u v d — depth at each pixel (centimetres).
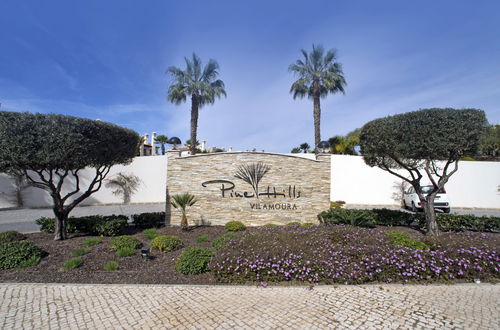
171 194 891
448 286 404
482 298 362
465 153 652
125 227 848
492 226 747
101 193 1542
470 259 449
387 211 864
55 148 561
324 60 1872
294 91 1980
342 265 433
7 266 466
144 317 311
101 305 341
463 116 605
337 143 2378
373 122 710
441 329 284
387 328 286
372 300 355
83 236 705
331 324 293
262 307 336
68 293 376
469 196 1561
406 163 749
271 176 915
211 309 330
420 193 742
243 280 420
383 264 431
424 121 620
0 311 325
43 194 1477
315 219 919
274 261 436
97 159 666
